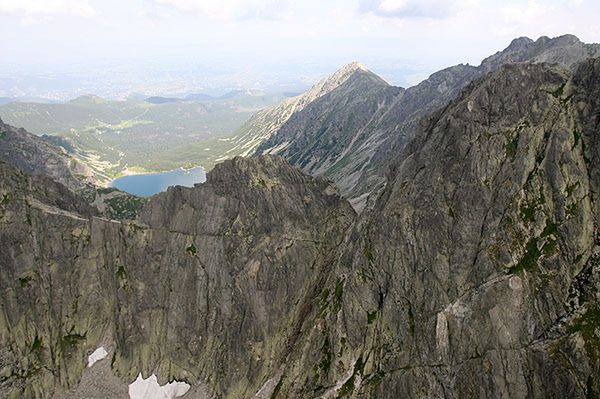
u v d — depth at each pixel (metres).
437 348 95.31
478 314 92.06
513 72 112.31
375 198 137.88
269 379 126.19
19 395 130.25
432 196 111.19
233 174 158.50
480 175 104.69
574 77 104.81
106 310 149.88
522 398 82.19
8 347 135.50
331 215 155.00
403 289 109.12
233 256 144.62
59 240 151.12
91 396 135.88
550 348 81.88
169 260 150.00
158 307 147.38
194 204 155.25
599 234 88.50
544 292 88.12
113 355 144.00
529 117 105.38
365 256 120.25
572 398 76.62
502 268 94.50
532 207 96.06
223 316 140.12
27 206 152.25
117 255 152.88
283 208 153.12
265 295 137.50
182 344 141.50
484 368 87.25
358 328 113.88
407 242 111.38
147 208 159.00
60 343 142.38
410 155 128.25
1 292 139.12
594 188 91.75
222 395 130.50
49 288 147.00
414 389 95.31
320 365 116.44
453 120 116.25
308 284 140.62
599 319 80.75
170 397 135.00
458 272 100.81
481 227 101.56
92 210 178.88
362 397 102.62
